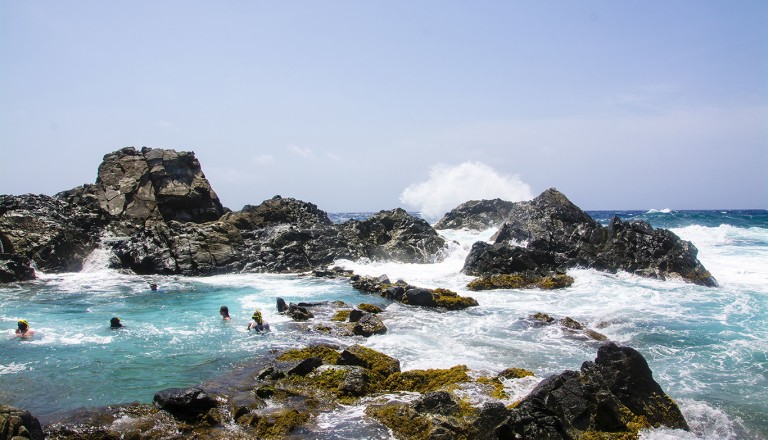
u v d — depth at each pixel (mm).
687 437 10859
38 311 22906
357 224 45531
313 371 14109
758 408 12414
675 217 80125
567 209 43594
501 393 12500
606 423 11031
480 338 18219
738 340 17719
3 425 9562
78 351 16641
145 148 46375
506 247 33250
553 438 10148
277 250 38594
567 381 11523
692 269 29750
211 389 13188
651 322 20219
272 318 21453
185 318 21547
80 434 10664
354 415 11797
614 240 33469
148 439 10664
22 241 34094
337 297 26578
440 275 34125
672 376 14492
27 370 14750
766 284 28250
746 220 72125
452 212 65375
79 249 36312
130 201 41812
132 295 27141
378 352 15281
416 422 11062
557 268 31906
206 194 44875
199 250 36531
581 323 20453
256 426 11219
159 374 14469
